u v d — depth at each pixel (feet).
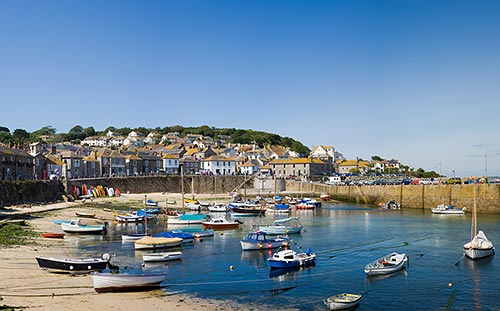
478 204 291.38
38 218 202.69
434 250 152.35
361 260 136.36
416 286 107.34
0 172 262.26
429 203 321.93
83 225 185.68
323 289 103.86
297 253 138.00
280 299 95.45
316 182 449.48
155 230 199.93
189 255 141.69
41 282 99.50
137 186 373.40
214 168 513.45
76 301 86.94
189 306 88.33
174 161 490.90
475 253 136.46
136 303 88.12
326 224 227.81
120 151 464.65
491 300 96.73
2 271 106.52
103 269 112.68
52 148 427.74
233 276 114.52
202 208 296.10
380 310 90.27
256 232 159.02
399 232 196.03
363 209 319.06
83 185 321.32
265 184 440.45
